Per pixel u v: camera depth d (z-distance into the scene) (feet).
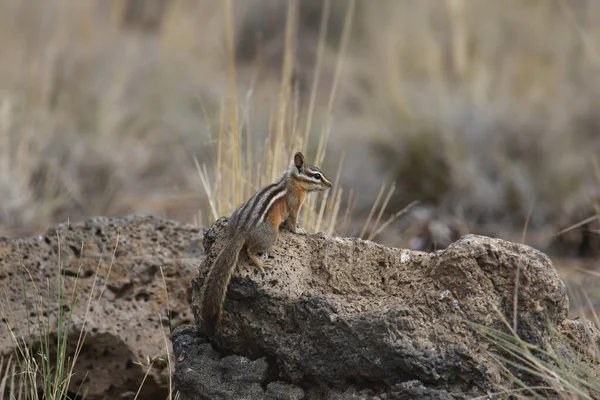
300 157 25.81
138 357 30.42
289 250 25.03
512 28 72.28
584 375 23.44
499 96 64.64
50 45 70.44
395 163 57.62
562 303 23.99
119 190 57.16
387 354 22.94
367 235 44.60
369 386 23.50
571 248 47.44
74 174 57.67
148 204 54.13
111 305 31.04
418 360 22.75
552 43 69.67
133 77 72.43
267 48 89.45
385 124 60.90
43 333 29.55
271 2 93.97
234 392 24.41
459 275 23.67
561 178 54.19
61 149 59.72
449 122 59.36
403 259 24.67
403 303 23.77
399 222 49.60
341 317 23.41
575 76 63.93
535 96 63.05
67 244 31.50
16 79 67.41
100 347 30.45
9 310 29.84
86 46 74.79
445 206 54.80
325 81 75.92
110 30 79.97
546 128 59.00
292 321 24.13
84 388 30.48
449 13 71.82
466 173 55.98
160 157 62.59
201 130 64.90
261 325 24.35
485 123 59.31
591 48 63.00
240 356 24.82
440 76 65.26
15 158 55.98
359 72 74.69
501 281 23.66
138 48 77.20
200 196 54.49
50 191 53.57
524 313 23.49
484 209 54.19
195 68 77.05
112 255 31.68
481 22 72.59
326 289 24.45
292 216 25.58
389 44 68.80
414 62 72.59
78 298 30.76
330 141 59.26
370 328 23.16
